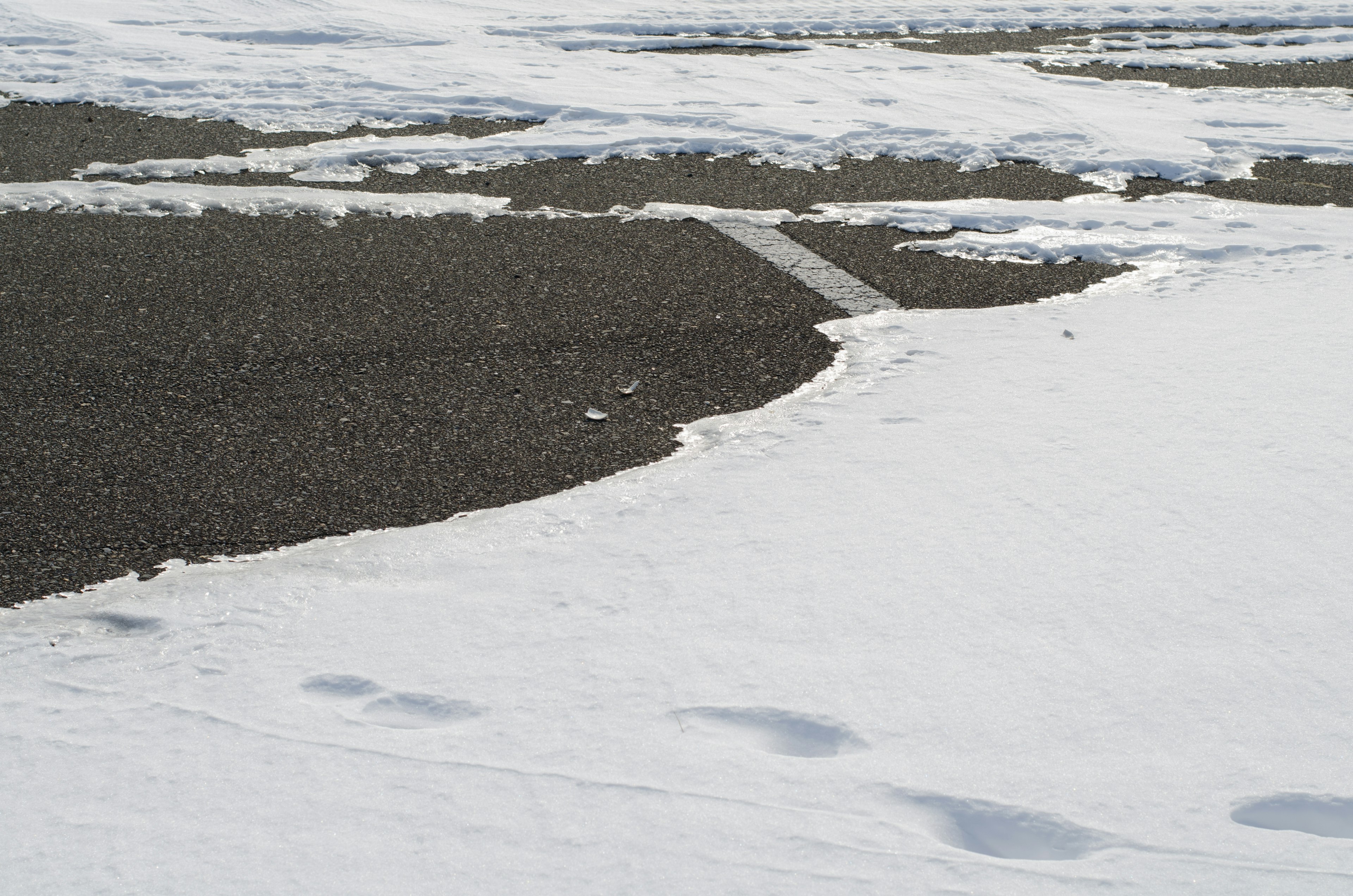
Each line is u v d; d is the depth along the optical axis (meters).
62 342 4.48
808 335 4.77
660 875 1.90
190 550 3.08
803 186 7.27
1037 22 14.29
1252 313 4.86
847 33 13.17
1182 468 3.37
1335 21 14.87
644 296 5.21
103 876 1.90
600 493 3.37
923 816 2.04
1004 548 2.94
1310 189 7.44
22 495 3.34
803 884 1.88
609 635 2.60
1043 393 4.03
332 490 3.42
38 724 2.29
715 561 2.93
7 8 11.87
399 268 5.50
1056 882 1.87
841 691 2.38
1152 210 6.83
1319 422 3.65
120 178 6.98
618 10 13.73
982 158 7.96
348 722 2.30
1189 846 1.95
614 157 7.87
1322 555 2.87
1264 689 2.36
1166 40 13.28
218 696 2.39
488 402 4.07
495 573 2.91
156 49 10.66
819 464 3.51
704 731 2.27
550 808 2.05
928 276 5.58
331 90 9.40
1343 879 1.87
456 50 11.17
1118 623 2.60
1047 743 2.21
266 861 1.93
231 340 4.56
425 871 1.91
